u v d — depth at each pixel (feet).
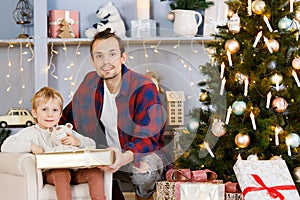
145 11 14.28
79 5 15.10
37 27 13.94
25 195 9.54
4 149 10.33
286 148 11.48
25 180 9.52
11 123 14.03
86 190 10.01
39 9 13.93
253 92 11.68
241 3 12.09
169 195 10.75
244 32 11.98
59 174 9.68
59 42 14.21
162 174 12.25
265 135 11.37
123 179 12.11
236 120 11.68
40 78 13.96
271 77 11.49
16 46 14.99
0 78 15.02
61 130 10.55
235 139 11.48
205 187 10.14
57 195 9.61
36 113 10.80
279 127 11.46
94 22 15.10
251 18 11.98
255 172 10.37
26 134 10.48
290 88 11.77
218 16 14.30
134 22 14.03
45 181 9.93
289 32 11.82
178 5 14.43
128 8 15.16
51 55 14.48
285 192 10.14
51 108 10.77
